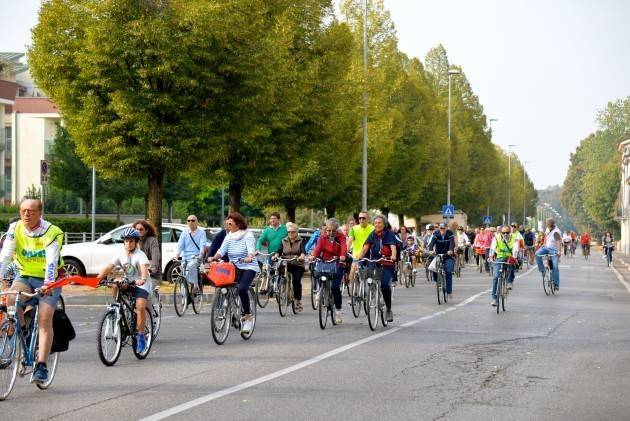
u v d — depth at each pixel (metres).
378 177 80.81
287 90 50.62
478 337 25.86
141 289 21.02
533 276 67.25
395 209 107.94
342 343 24.33
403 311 35.19
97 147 43.09
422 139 104.12
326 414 14.52
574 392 16.89
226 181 55.22
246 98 43.91
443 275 40.28
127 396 16.08
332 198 78.50
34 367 16.39
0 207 87.75
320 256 28.61
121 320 20.45
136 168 44.00
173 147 42.69
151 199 45.34
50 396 16.08
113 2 41.00
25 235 16.59
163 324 29.80
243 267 25.31
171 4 41.66
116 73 41.62
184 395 16.19
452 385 17.52
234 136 45.25
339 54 58.97
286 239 34.38
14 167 117.06
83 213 108.31
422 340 25.06
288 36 53.97
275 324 29.88
